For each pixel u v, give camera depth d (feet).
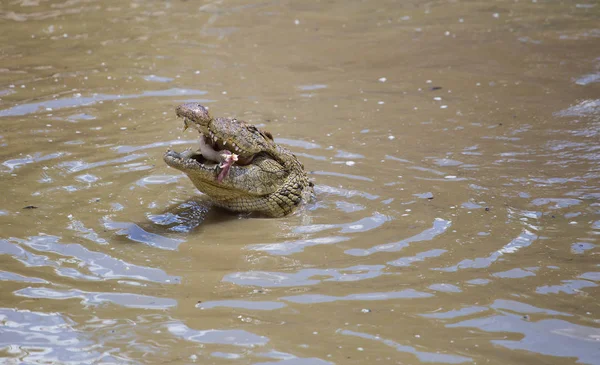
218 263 51.08
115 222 57.82
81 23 125.80
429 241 54.24
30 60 105.70
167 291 46.78
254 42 117.19
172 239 55.21
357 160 72.28
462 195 63.16
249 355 39.27
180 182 66.74
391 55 111.24
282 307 44.62
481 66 104.94
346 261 51.16
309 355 39.24
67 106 87.56
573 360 39.01
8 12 131.34
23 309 44.19
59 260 51.08
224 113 86.53
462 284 47.62
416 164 71.00
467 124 82.94
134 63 105.19
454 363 38.55
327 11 136.26
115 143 76.07
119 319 43.16
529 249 52.85
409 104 90.38
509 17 130.82
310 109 88.74
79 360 38.88
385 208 60.59
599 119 82.64
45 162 70.33
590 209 59.72
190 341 40.68
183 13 132.67
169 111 86.53
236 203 60.59
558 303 45.24
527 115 85.30
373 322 42.80
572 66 103.09
